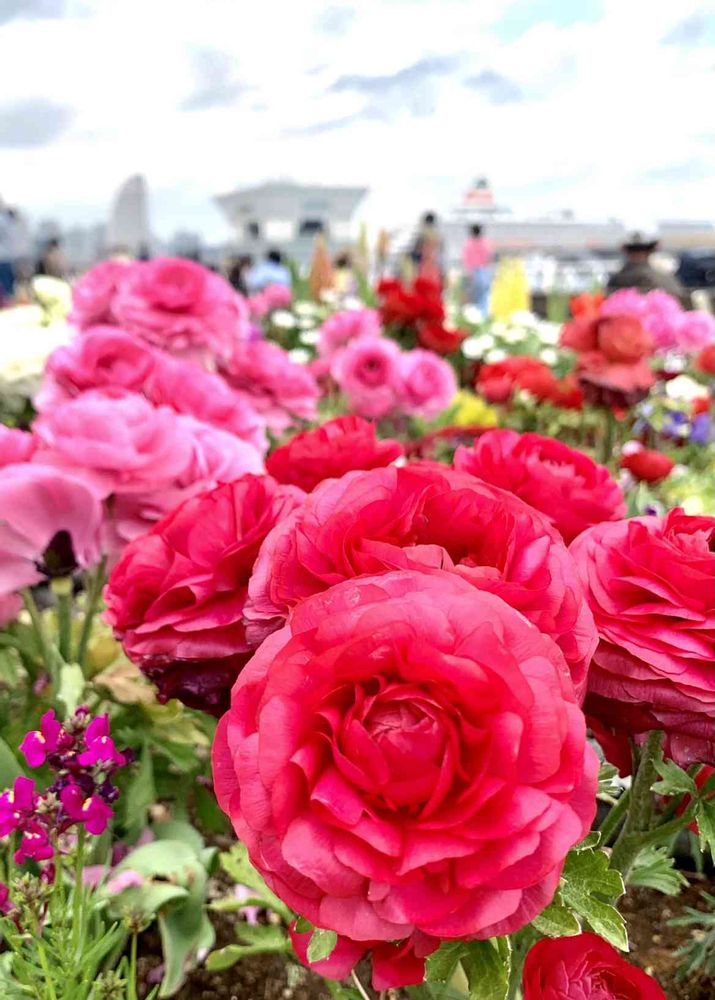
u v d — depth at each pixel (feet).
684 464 9.00
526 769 1.44
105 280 6.34
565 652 1.78
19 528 3.10
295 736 1.44
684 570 1.92
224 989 3.25
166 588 2.39
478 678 1.40
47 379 4.82
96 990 2.47
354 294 21.30
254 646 2.26
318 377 9.91
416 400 8.09
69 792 2.16
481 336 14.01
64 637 3.53
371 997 2.37
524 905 1.47
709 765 2.05
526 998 2.09
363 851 1.38
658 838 2.35
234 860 3.15
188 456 3.40
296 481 3.15
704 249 27.61
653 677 1.90
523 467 2.82
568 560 1.84
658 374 8.92
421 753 1.41
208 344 5.97
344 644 1.42
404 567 1.68
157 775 3.96
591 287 16.90
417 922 1.35
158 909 3.03
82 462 3.24
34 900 2.22
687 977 3.05
